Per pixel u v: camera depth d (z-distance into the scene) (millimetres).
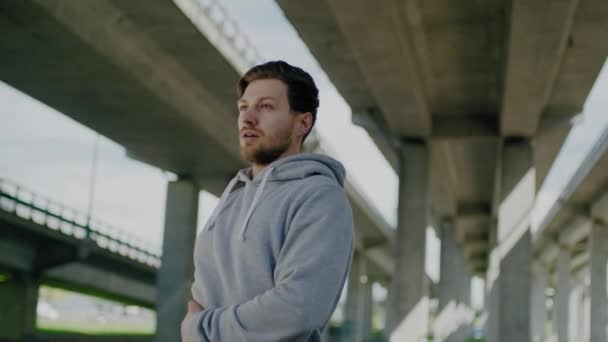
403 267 34750
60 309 142250
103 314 131375
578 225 64812
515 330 33562
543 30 21047
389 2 19781
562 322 75375
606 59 26531
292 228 2113
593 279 56188
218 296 2275
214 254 2285
